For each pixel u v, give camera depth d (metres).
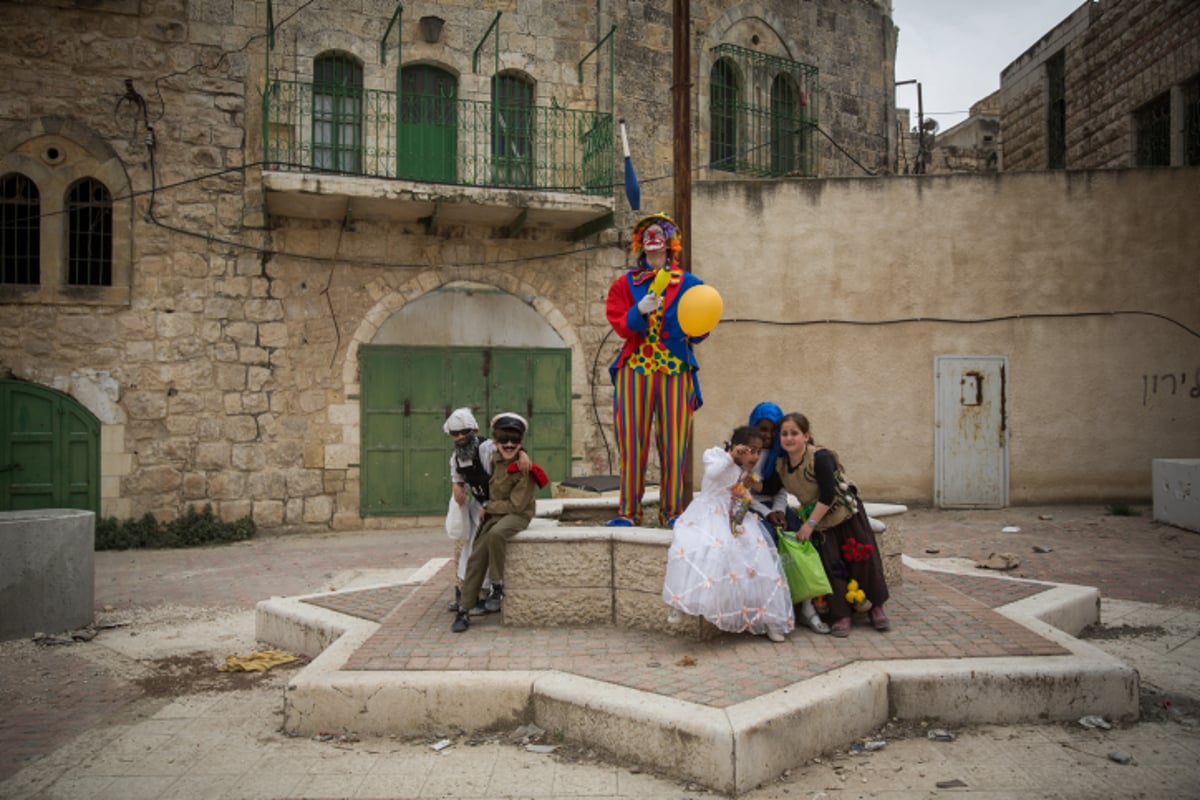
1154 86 15.18
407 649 5.20
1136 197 13.99
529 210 13.03
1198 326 13.97
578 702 4.31
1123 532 11.35
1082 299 13.98
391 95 13.40
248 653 6.35
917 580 6.95
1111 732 4.48
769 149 16.09
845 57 17.00
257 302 12.70
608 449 14.35
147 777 4.12
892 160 17.44
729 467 5.13
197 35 12.48
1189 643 6.19
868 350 14.02
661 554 5.42
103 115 12.12
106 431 12.06
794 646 5.07
